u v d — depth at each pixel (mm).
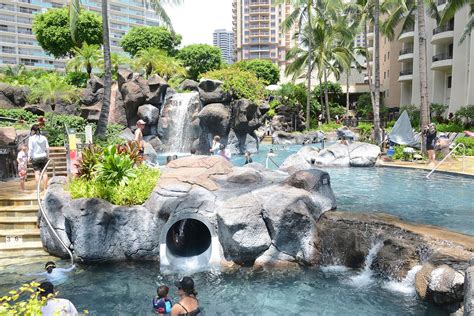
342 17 41344
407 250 7668
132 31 63125
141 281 8047
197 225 11438
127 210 9258
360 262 8406
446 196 12875
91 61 37406
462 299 6055
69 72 40812
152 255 9203
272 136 36656
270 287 7680
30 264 8836
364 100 56906
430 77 41750
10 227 10070
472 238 7570
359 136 30406
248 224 8641
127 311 6797
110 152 9797
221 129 26375
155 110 27906
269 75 77250
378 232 8352
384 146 24203
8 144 13664
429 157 19000
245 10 116375
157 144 27875
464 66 34906
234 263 8836
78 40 50000
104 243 9055
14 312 4125
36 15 51750
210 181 10055
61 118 23547
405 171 18250
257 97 27922
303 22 41031
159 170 10977
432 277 6477
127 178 9688
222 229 8852
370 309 6688
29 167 13922
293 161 15836
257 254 8805
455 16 35469
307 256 8719
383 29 35312
